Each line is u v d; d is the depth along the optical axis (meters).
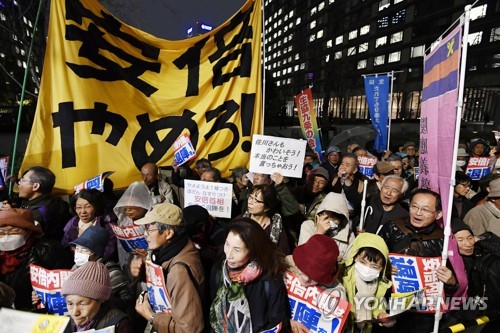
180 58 4.06
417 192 2.34
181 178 4.28
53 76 3.42
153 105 3.94
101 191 3.07
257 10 4.06
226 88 4.12
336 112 54.34
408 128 28.53
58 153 3.39
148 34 3.97
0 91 13.53
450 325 2.20
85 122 3.50
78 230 2.75
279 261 1.78
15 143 3.59
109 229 2.68
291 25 79.12
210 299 1.96
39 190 2.84
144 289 2.33
